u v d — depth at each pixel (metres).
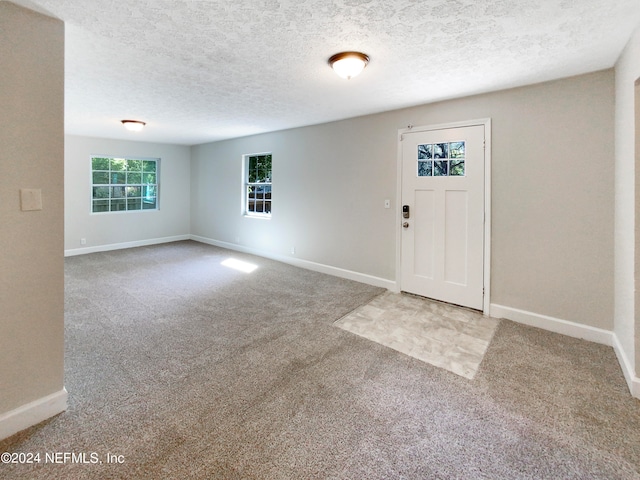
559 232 2.79
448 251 3.48
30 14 1.62
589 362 2.33
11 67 1.54
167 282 4.29
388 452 1.52
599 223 2.61
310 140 4.84
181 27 1.93
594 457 1.50
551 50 2.21
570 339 2.70
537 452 1.53
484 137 3.15
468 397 1.94
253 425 1.69
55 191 1.70
